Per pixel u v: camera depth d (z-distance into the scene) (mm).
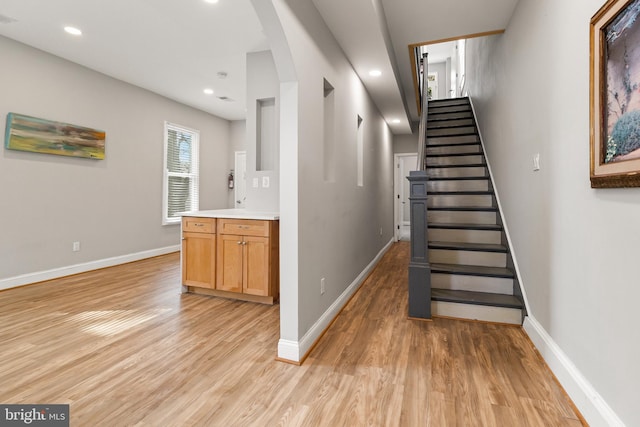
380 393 1702
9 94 3471
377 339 2359
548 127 1996
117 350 2170
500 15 2879
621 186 1215
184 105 5859
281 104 2076
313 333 2273
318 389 1739
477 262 3098
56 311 2881
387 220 6211
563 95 1774
